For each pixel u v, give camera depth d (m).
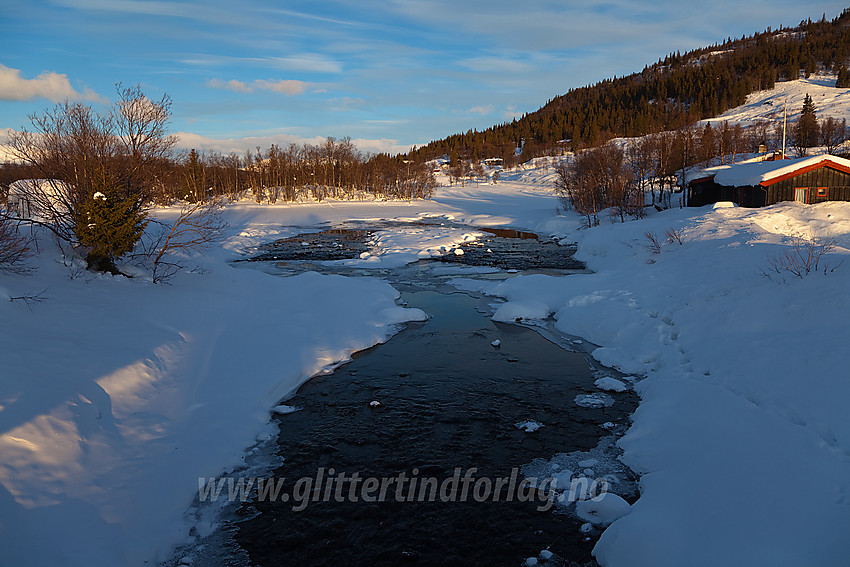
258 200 81.25
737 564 6.19
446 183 136.00
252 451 10.12
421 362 14.77
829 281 13.14
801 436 8.27
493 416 11.46
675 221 28.58
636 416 11.08
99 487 8.01
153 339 12.72
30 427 8.07
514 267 29.17
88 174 17.80
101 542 7.11
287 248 37.97
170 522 7.94
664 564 6.52
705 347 12.98
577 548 7.42
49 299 12.43
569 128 181.25
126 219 15.96
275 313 17.34
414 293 23.20
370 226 53.53
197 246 24.58
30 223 16.86
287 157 97.19
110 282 15.23
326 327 16.77
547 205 77.38
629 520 7.37
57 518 7.07
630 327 15.86
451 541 7.60
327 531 7.84
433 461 9.71
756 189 31.33
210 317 15.49
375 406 11.95
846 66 172.38
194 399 11.29
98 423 9.23
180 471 8.98
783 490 7.20
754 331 12.65
